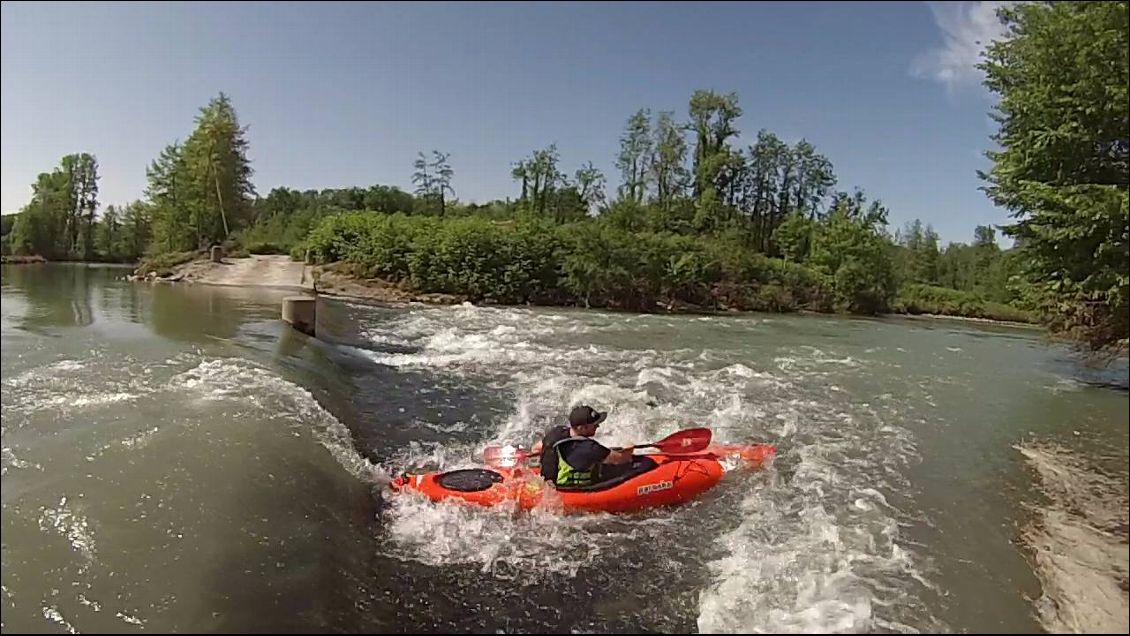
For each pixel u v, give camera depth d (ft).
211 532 18.21
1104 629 17.54
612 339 63.72
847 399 42.29
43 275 97.19
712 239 140.26
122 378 29.50
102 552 16.79
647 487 24.72
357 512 22.35
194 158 148.36
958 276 192.03
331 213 139.03
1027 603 18.75
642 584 19.22
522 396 39.60
